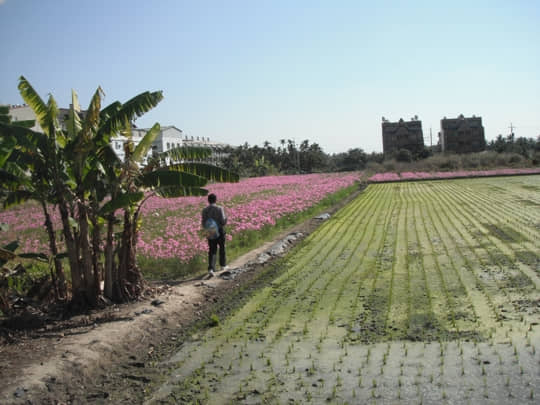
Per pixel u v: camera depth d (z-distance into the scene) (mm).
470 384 5121
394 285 9312
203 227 11383
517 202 23125
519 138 88812
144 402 5270
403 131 93750
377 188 42250
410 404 4812
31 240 16844
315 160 95000
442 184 42125
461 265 10617
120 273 9031
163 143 73375
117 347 6812
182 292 9578
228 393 5348
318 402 4992
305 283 9945
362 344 6480
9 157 7926
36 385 5430
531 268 9891
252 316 8039
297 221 20859
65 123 8992
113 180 8531
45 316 8031
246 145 99438
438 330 6785
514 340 6207
